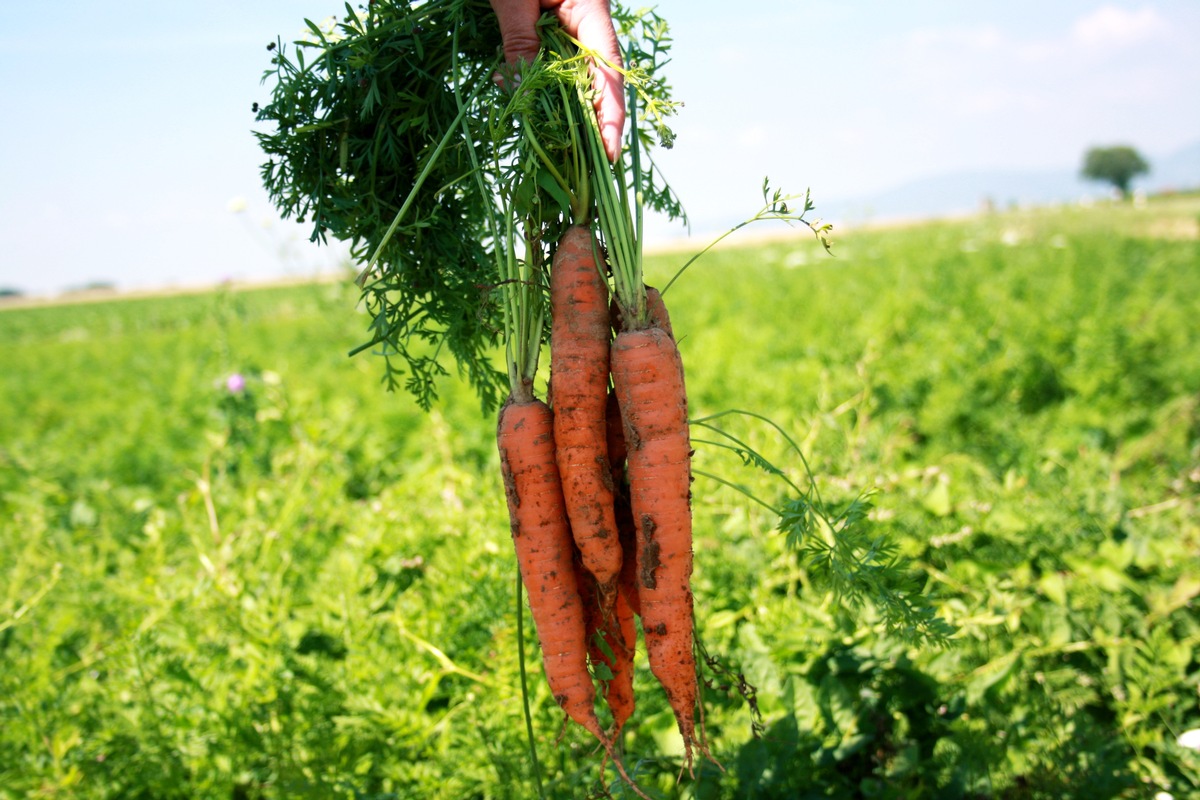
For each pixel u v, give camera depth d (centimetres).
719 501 416
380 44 251
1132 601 351
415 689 322
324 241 261
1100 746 277
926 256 2061
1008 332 918
